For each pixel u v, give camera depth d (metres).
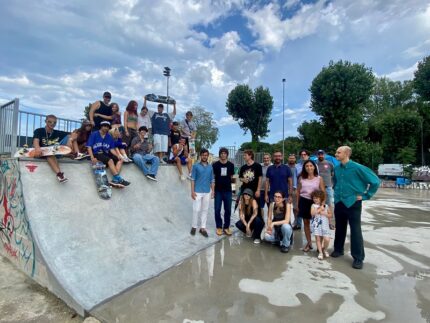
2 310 3.09
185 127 9.56
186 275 3.91
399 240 5.96
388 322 2.77
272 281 3.75
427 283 3.73
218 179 6.09
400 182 25.19
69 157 5.12
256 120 38.59
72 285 3.25
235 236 6.12
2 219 4.71
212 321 2.77
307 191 5.07
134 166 5.88
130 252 4.25
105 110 6.59
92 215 4.41
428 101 33.75
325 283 3.70
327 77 28.39
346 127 28.08
